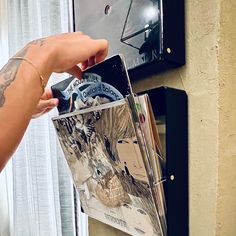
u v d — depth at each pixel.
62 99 0.60
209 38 0.44
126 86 0.44
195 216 0.47
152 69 0.52
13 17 1.52
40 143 1.32
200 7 0.45
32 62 0.36
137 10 0.53
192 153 0.48
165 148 0.48
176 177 0.48
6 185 1.69
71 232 1.24
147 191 0.47
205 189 0.46
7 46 1.65
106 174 0.56
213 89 0.44
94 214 0.68
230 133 0.44
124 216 0.56
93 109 0.50
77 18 0.77
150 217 0.49
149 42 0.50
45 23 1.28
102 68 0.46
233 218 0.45
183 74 0.49
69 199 1.25
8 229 1.72
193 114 0.47
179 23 0.48
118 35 0.59
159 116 0.50
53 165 1.27
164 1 0.47
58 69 0.40
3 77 0.34
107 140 0.51
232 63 0.44
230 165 0.44
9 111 0.32
